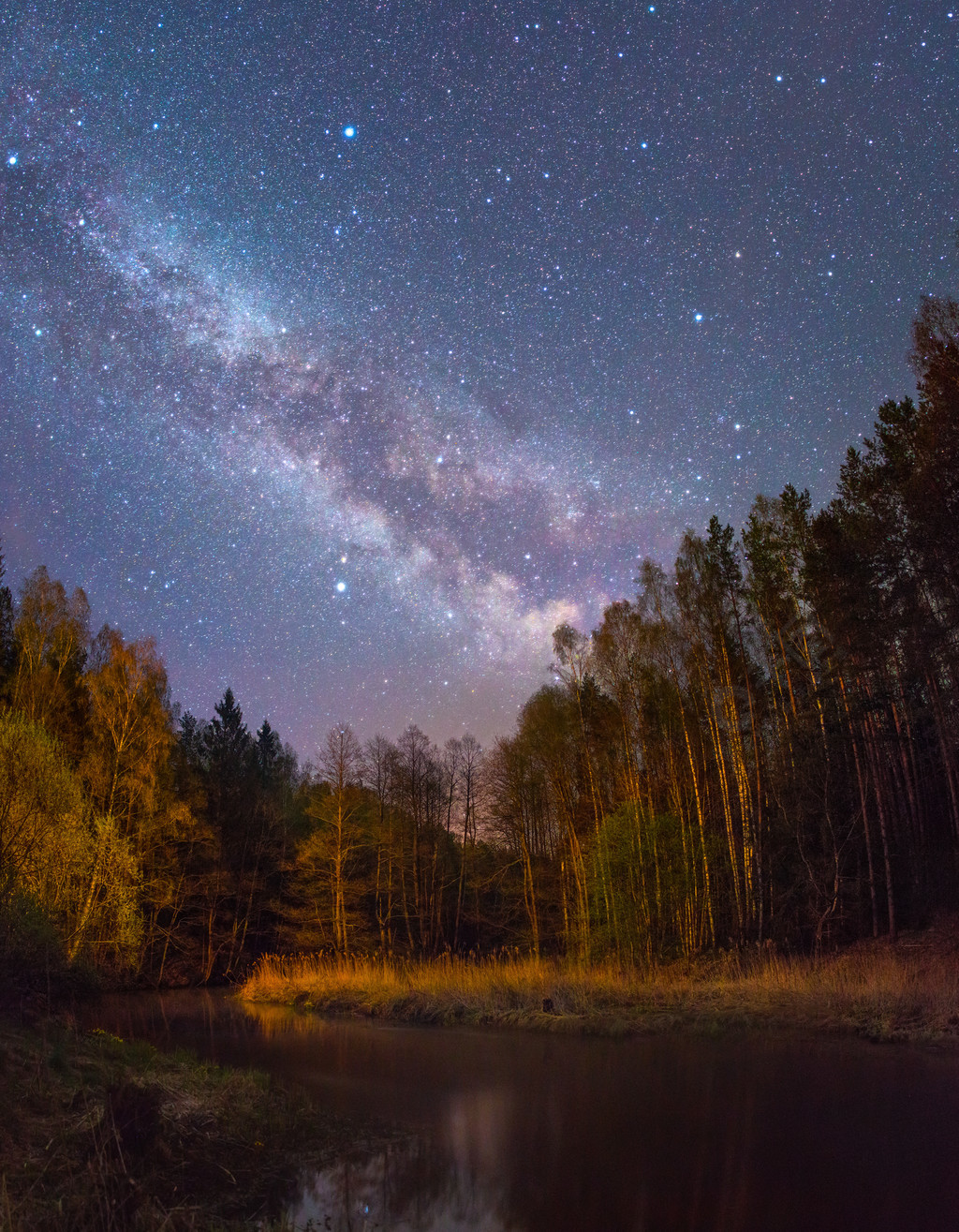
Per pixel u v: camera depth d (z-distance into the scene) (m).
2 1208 5.32
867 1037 15.34
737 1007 18.95
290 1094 11.42
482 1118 10.64
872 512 25.66
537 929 38.91
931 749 30.81
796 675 32.19
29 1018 11.56
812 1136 9.17
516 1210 7.22
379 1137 9.68
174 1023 21.75
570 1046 16.59
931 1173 7.80
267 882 48.44
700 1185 7.72
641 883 30.09
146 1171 7.18
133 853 30.97
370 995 25.75
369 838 45.44
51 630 34.72
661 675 32.47
